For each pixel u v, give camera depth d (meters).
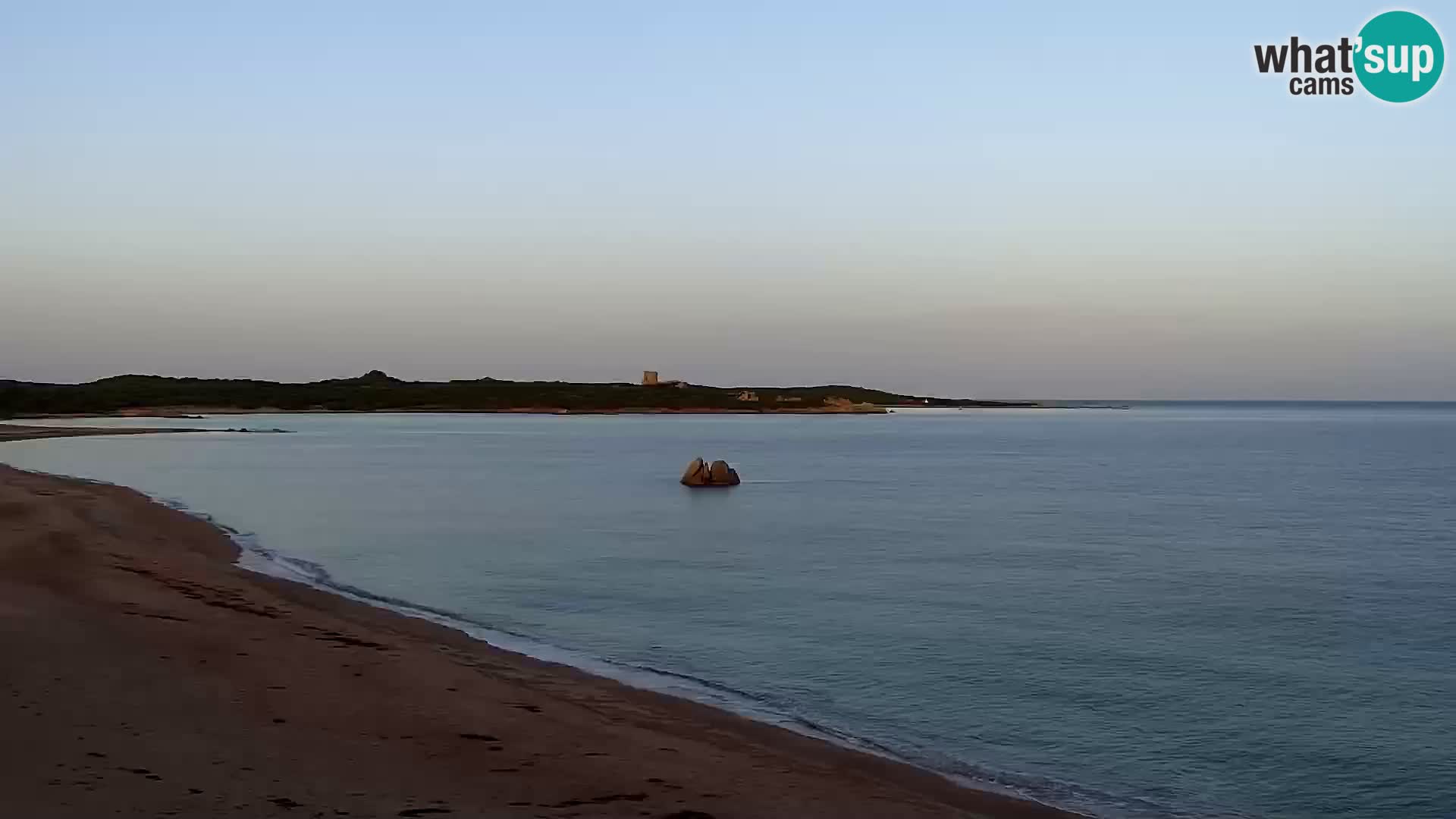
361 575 25.05
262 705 11.78
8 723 10.09
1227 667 16.89
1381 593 23.58
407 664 14.71
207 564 23.56
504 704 12.99
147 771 9.16
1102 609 21.50
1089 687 15.69
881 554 29.50
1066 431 152.25
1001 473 64.81
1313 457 84.94
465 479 56.19
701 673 16.20
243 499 43.31
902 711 14.40
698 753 11.56
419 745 10.89
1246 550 30.73
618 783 10.17
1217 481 59.19
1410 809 11.32
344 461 69.00
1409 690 15.68
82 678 12.03
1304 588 24.20
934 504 44.91
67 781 8.70
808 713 14.13
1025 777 11.93
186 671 12.91
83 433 98.75
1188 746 13.13
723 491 50.19
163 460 66.25
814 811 9.83
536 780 10.04
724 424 177.25
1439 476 63.12
